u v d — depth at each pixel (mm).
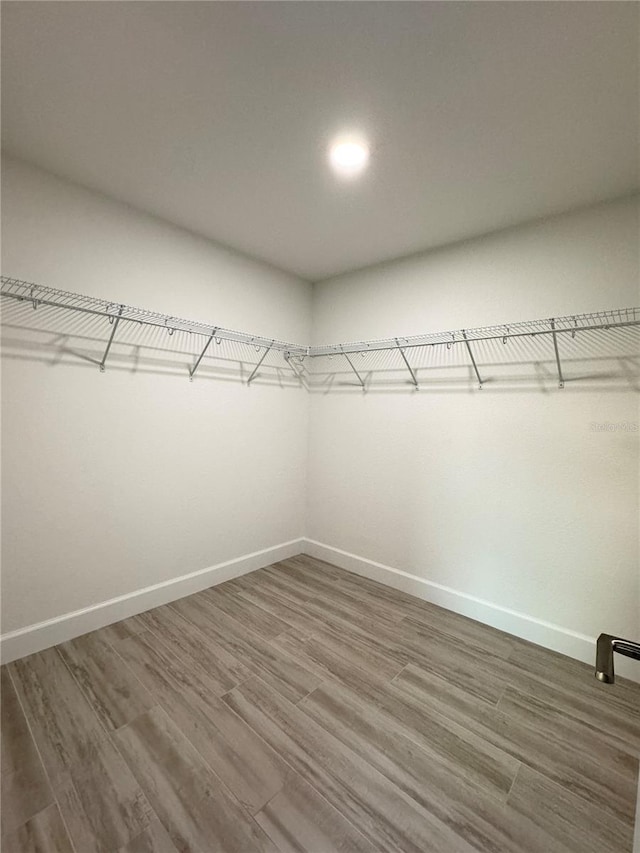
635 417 1845
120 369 2143
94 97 1377
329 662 1893
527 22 1055
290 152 1659
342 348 3049
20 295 1769
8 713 1499
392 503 2762
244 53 1182
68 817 1134
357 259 2783
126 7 1047
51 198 1854
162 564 2396
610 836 1128
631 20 1034
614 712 1616
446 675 1824
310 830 1122
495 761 1367
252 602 2467
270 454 3031
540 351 2113
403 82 1267
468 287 2387
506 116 1404
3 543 1781
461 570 2416
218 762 1324
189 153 1685
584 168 1688
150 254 2230
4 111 1446
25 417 1823
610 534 1910
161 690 1654
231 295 2670
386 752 1389
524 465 2170
